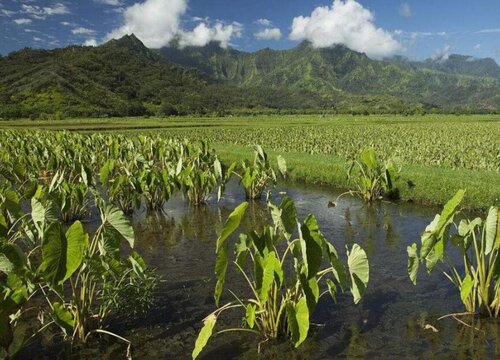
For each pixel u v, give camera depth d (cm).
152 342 545
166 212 1251
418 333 560
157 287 720
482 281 577
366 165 1350
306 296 476
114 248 527
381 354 516
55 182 868
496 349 517
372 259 848
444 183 1268
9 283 421
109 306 570
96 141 2136
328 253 512
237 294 688
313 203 1351
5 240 466
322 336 559
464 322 577
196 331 573
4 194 658
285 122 7356
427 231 577
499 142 2594
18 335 461
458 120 7781
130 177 1103
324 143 2664
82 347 530
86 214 1192
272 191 1541
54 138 2425
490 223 527
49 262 412
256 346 532
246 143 3128
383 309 630
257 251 497
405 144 2491
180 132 4359
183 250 921
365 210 1250
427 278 741
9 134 2561
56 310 468
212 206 1324
